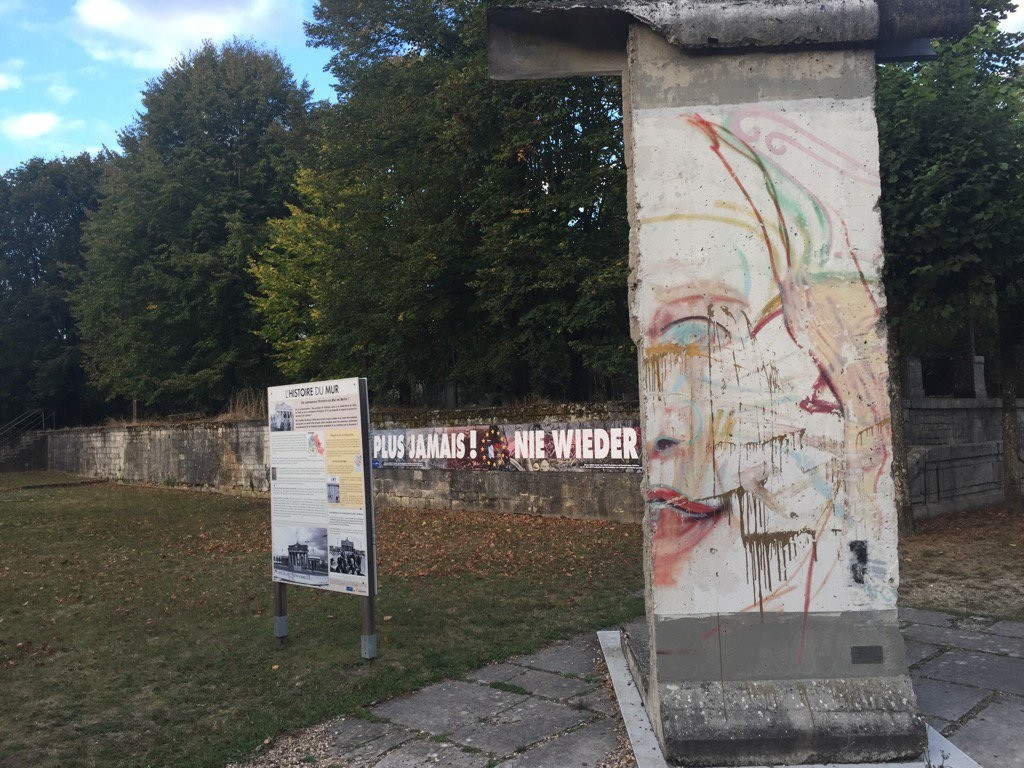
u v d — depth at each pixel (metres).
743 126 3.89
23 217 38.66
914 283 8.77
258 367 27.89
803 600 3.75
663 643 3.77
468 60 15.12
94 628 6.61
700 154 3.89
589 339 14.76
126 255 27.17
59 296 38.03
